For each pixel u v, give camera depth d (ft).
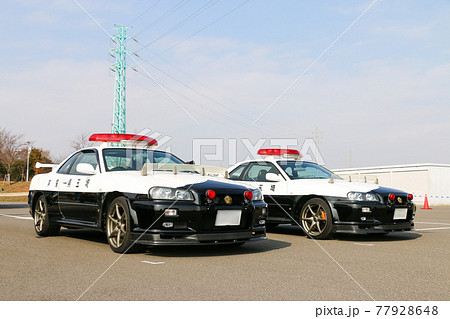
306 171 23.45
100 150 18.34
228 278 11.35
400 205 19.48
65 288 10.23
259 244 18.22
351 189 19.51
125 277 11.39
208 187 14.78
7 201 78.54
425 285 10.73
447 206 71.87
